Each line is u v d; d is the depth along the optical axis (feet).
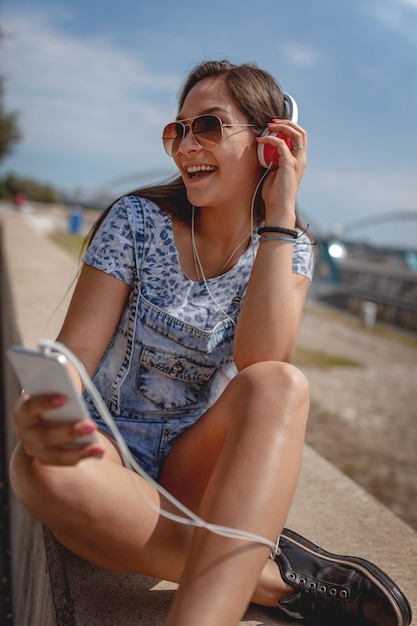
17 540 9.20
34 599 6.60
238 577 4.18
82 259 5.65
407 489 15.84
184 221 5.85
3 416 16.14
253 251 5.97
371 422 22.99
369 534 7.20
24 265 28.84
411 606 5.88
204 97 5.76
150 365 5.66
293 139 5.89
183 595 4.16
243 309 5.56
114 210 5.78
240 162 5.81
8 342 17.67
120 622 5.08
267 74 6.08
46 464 4.21
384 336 57.36
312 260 6.25
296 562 5.38
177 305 5.65
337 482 8.52
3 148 143.84
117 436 4.13
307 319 61.93
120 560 4.87
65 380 3.76
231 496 4.39
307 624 5.33
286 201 5.68
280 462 4.51
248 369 5.02
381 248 123.13
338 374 33.37
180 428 5.85
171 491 5.77
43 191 240.53
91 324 5.41
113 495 4.58
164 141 5.95
